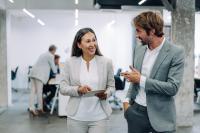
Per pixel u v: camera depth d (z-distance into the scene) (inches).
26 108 299.7
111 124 229.5
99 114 104.1
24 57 459.2
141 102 87.8
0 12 297.6
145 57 86.6
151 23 79.0
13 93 410.9
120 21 440.8
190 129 212.1
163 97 83.3
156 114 83.7
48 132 209.9
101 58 107.7
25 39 458.0
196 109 285.7
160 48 83.1
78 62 105.8
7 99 309.4
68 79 106.0
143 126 88.4
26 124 233.8
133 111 89.9
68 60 106.7
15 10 316.5
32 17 445.7
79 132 104.0
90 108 103.0
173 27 214.1
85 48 103.8
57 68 292.0
